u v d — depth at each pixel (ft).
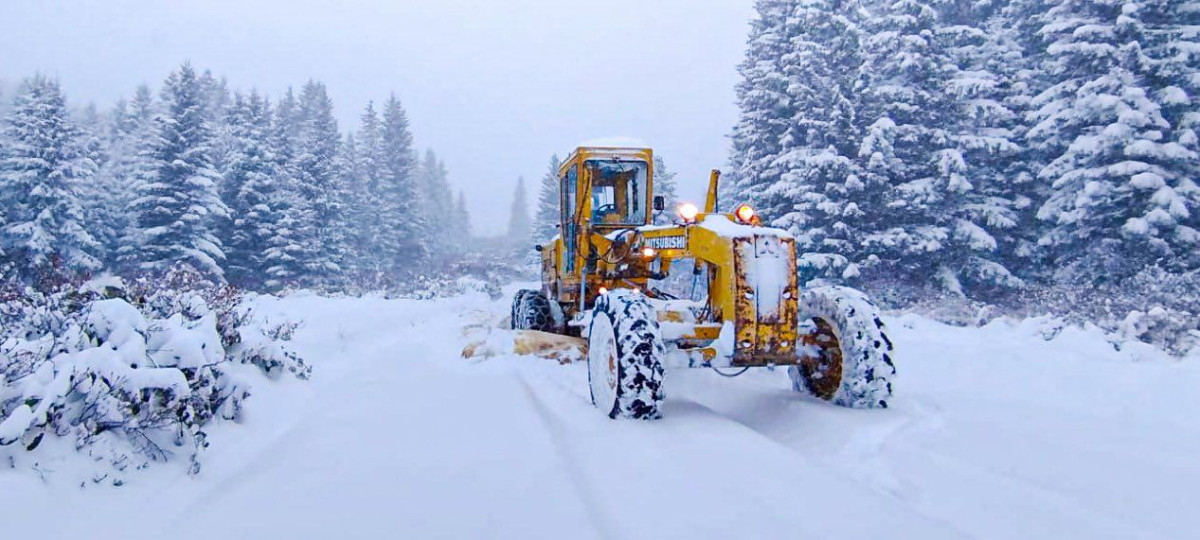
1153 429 14.93
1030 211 70.23
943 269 66.08
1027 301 53.36
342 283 116.37
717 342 16.08
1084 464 12.36
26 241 90.33
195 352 14.17
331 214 127.34
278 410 16.56
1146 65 55.88
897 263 67.92
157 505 10.23
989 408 17.07
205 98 199.52
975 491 11.26
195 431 12.44
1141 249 55.67
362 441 13.79
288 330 27.71
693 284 22.00
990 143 65.82
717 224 17.17
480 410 16.79
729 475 11.38
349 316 38.29
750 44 99.35
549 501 10.42
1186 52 54.90
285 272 108.17
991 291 66.85
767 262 15.92
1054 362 23.81
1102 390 19.57
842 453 13.73
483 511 10.02
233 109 122.83
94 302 13.74
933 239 64.59
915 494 11.43
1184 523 9.84
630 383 15.42
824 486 10.83
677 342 18.01
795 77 73.31
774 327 15.70
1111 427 15.02
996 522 10.12
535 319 32.09
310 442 13.73
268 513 9.95
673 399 18.74
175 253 94.53
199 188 98.68
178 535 9.16
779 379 22.40
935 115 68.95
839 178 68.03
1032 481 11.61
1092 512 10.31
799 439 15.11
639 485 11.02
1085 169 57.82
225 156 125.90
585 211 27.55
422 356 27.35
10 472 9.96
